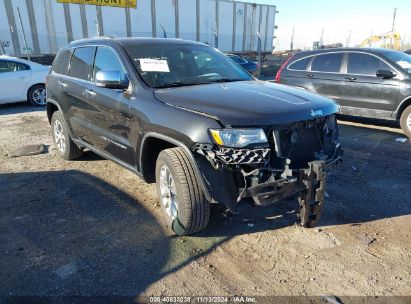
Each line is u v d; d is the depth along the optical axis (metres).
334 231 3.52
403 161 5.52
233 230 3.54
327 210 3.92
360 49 7.66
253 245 3.29
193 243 3.33
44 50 20.48
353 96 7.64
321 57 8.24
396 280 2.83
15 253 3.18
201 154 2.95
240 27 28.59
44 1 19.89
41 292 2.70
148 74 3.81
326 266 3.00
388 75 7.04
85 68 4.70
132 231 3.53
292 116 3.02
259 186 2.88
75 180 4.81
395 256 3.13
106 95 4.07
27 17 19.61
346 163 5.41
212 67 4.32
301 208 3.24
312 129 3.27
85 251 3.21
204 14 26.30
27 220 3.75
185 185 3.09
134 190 4.46
